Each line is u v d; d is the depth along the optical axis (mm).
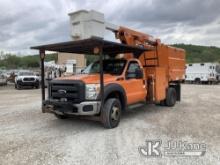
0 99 13359
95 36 6293
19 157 4543
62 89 6531
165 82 9875
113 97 7117
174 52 10906
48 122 7457
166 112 9102
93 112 6281
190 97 14156
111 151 4824
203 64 30344
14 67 76125
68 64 31344
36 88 22375
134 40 8656
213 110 9508
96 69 8117
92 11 6508
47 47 7121
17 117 8227
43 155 4637
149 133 6094
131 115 8516
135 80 7934
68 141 5504
